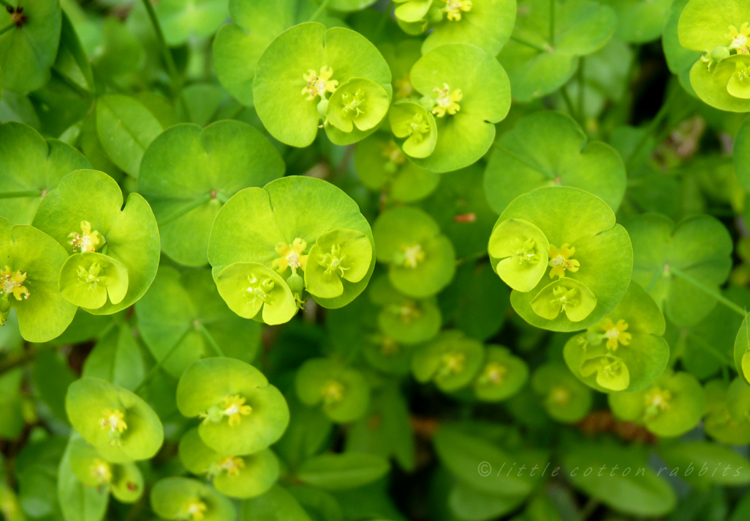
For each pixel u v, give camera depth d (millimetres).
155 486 191
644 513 207
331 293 167
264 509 193
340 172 225
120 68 213
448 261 197
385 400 219
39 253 170
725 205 232
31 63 185
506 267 169
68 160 179
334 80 175
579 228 170
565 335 208
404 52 196
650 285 189
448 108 176
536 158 188
